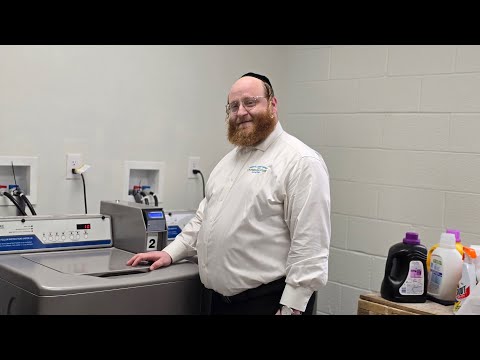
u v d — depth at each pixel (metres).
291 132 3.32
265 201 1.97
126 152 2.69
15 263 1.96
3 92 2.29
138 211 2.26
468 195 2.57
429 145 2.71
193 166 2.96
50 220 2.23
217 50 3.02
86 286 1.75
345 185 3.06
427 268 2.00
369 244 2.94
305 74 3.25
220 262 1.99
